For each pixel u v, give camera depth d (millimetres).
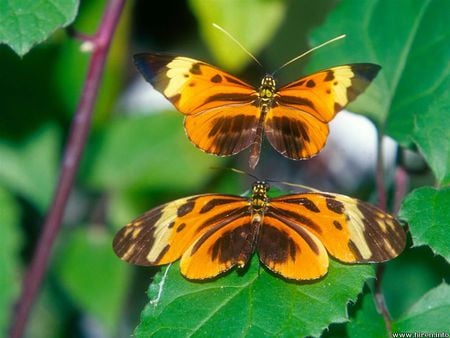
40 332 651
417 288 564
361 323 485
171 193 635
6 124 635
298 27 646
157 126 635
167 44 673
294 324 466
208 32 601
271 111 487
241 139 486
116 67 637
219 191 640
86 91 554
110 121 638
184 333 467
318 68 538
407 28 530
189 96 485
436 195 487
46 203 637
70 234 617
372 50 534
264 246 472
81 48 549
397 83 525
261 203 475
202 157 635
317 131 484
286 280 473
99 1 617
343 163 665
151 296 473
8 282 579
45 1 493
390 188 545
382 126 522
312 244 470
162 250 472
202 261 472
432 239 477
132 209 632
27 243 638
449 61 516
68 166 559
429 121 505
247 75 657
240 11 598
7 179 635
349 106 526
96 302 610
